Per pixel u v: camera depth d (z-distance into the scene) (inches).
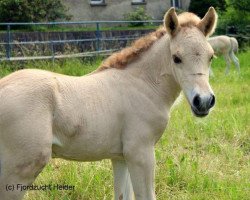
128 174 185.9
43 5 829.8
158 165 241.6
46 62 601.0
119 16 996.6
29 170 151.6
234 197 208.5
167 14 167.2
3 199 152.9
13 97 149.9
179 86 179.9
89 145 165.3
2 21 792.9
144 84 176.6
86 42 720.3
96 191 212.4
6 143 150.5
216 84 523.2
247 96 442.9
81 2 956.6
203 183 223.9
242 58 776.3
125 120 170.4
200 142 291.7
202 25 167.8
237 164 255.3
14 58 586.6
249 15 916.6
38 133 150.3
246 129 319.3
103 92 168.9
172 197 212.8
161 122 176.2
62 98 158.6
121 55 180.7
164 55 177.2
